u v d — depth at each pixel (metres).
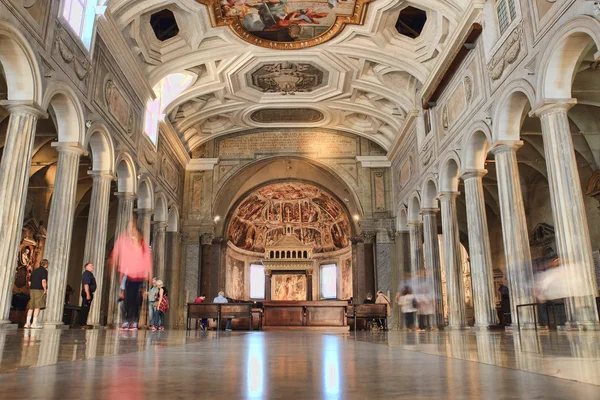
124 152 15.41
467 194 14.20
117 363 2.04
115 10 13.80
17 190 9.52
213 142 26.19
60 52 11.01
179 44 17.50
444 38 15.77
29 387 1.14
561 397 0.95
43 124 15.72
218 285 25.42
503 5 12.23
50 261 11.21
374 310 19.58
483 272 13.50
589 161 17.03
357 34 17.70
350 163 25.98
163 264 21.00
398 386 1.19
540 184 21.11
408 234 23.92
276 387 1.19
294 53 18.89
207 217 25.08
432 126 17.75
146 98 17.66
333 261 34.91
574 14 9.10
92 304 13.16
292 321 20.64
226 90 21.55
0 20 8.68
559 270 9.52
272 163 27.53
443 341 5.74
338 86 21.41
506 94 11.59
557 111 9.83
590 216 17.64
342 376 1.47
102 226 13.67
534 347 3.80
